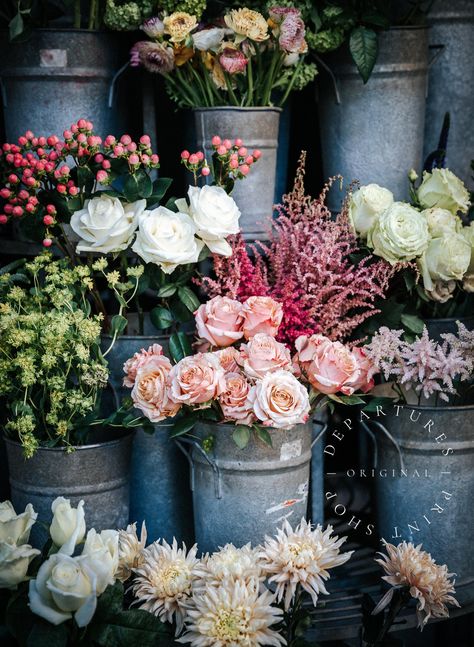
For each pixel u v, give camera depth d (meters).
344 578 1.86
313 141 2.50
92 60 1.99
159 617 1.58
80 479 1.70
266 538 1.56
